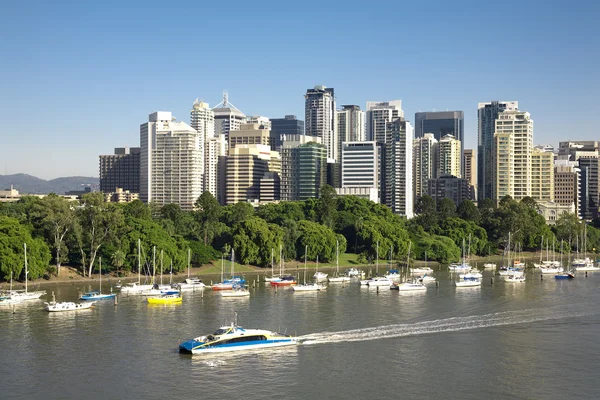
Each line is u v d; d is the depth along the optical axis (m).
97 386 149.12
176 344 181.88
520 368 162.75
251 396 143.38
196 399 141.62
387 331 198.38
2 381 151.88
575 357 172.12
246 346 177.38
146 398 142.38
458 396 144.25
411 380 153.75
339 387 149.00
